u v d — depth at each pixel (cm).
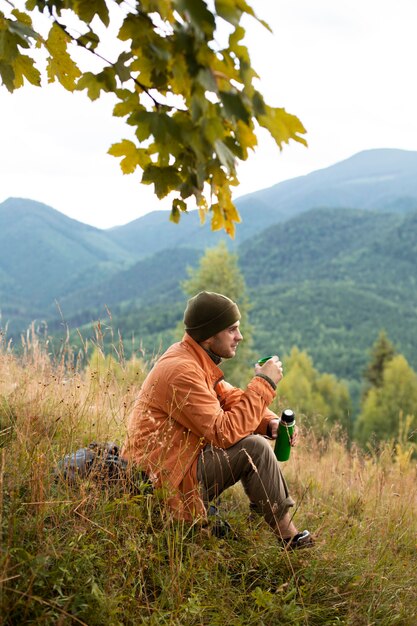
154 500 316
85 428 393
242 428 332
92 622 234
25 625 223
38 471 291
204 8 162
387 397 6850
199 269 5656
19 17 247
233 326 354
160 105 204
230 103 175
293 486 528
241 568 309
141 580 275
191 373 336
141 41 189
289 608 276
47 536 265
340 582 316
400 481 548
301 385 7119
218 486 338
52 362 471
